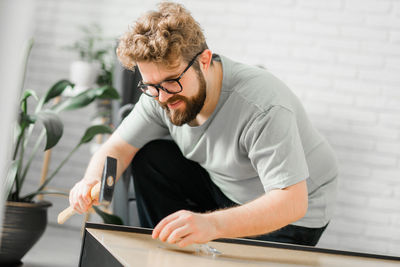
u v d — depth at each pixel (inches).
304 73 126.5
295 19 127.0
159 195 72.5
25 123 76.9
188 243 39.1
